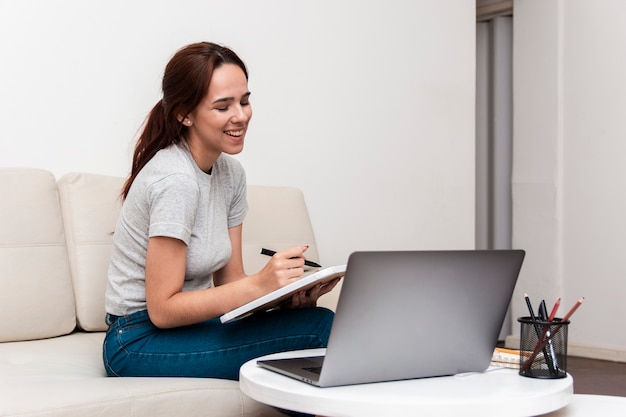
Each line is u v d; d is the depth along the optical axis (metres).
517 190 4.12
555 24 3.95
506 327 4.22
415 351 1.25
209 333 1.57
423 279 1.21
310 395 1.14
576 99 3.87
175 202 1.53
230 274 1.88
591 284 3.79
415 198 3.59
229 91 1.60
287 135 3.06
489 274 1.28
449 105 3.75
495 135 4.31
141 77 2.58
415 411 1.08
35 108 2.32
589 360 3.68
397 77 3.51
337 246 3.25
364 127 3.36
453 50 3.77
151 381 1.45
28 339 1.95
